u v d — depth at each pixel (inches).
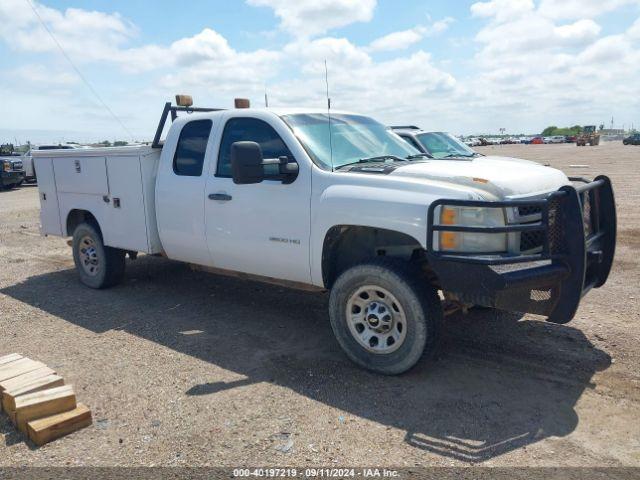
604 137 4507.9
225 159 203.6
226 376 168.2
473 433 133.2
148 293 261.4
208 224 206.7
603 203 187.2
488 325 205.5
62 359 184.4
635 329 197.5
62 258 350.6
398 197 156.8
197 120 215.5
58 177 274.2
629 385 155.8
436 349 160.1
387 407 146.5
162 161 225.1
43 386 145.7
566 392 152.9
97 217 255.6
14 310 239.6
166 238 226.7
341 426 137.5
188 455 126.6
